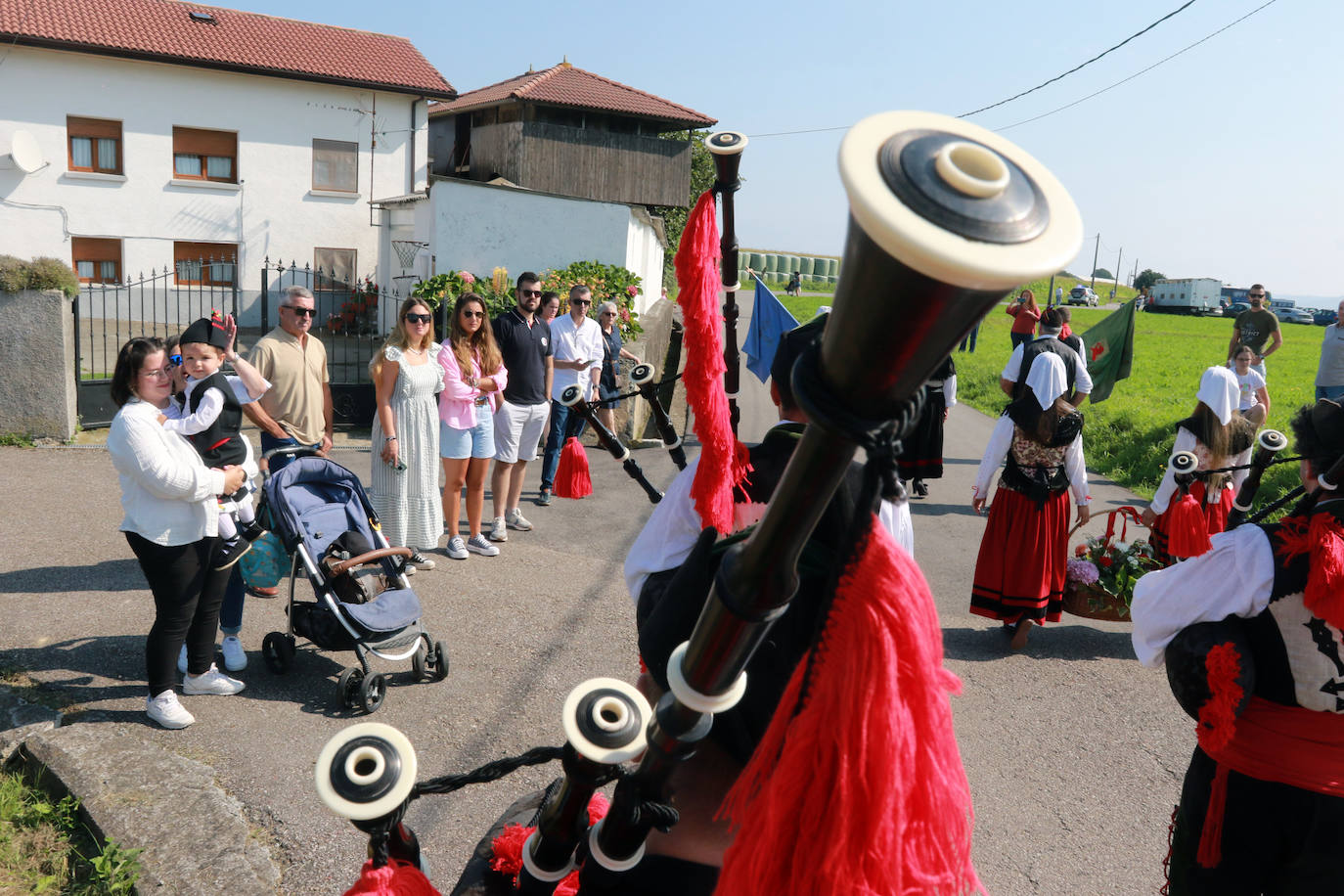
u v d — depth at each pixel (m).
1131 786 4.38
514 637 5.63
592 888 1.33
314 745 4.23
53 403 9.66
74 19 21.64
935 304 0.62
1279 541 2.19
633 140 28.83
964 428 15.80
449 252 17.23
